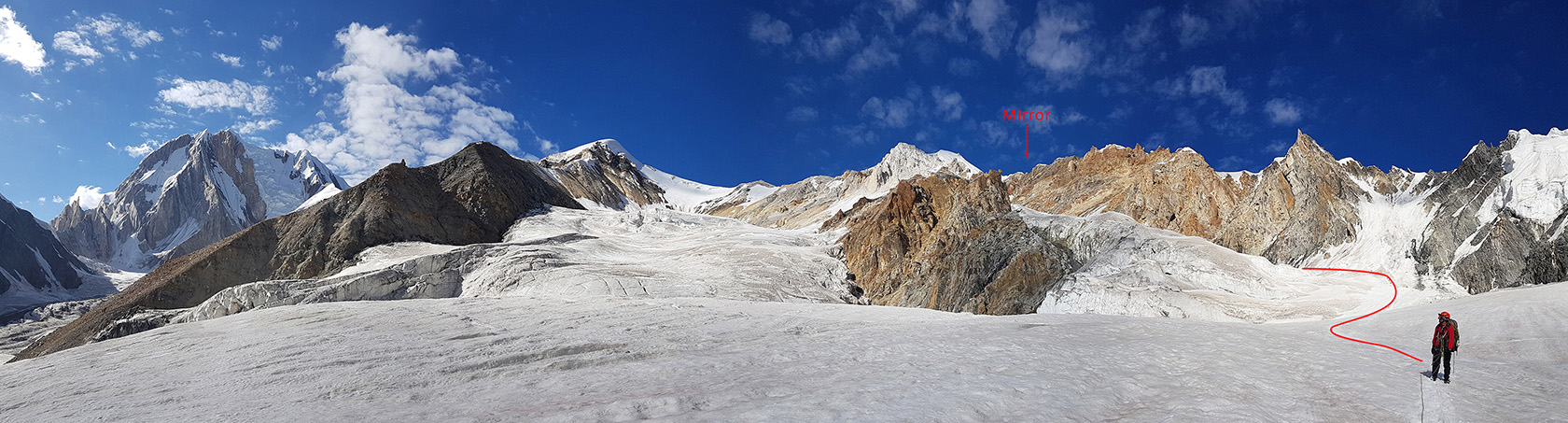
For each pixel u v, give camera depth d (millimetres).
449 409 12984
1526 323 23859
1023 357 16953
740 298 59969
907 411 10695
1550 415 10789
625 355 20250
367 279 58562
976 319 30000
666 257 76000
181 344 25641
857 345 20406
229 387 16828
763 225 165500
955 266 63094
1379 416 10836
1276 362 15781
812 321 30141
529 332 27156
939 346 19469
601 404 12320
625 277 61688
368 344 23844
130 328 50094
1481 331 23547
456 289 62719
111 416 13914
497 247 69625
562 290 58531
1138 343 19375
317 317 33094
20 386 18328
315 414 12977
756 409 11031
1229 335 21234
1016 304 52250
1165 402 11562
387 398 14695
